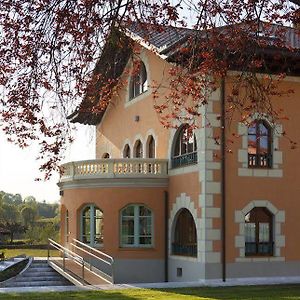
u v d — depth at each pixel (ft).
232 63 45.55
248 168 71.67
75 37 38.17
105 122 112.27
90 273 77.97
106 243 81.92
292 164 73.72
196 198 72.54
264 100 46.93
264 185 72.23
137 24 40.40
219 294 55.83
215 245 69.72
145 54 91.81
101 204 82.84
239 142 71.36
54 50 38.34
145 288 60.29
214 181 70.44
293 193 73.51
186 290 58.80
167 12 38.73
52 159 41.19
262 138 72.95
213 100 70.54
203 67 42.32
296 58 65.31
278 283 66.44
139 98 94.22
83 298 51.90
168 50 63.93
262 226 72.28
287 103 73.61
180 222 79.00
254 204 71.46
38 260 91.91
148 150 90.68
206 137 70.44
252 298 53.11
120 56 45.37
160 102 84.38
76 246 81.71
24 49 37.81
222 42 41.83
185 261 75.05
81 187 85.15
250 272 70.44
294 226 73.10
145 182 81.87
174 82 47.85
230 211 70.49
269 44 49.96
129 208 82.58
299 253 72.90
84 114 44.68
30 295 53.72
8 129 40.32
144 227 82.12
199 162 71.87
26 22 37.17
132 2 38.86
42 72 38.99
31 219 246.27
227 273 69.51
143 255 80.89
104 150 111.96
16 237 215.92
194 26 40.93
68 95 40.45
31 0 36.70
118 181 82.12
